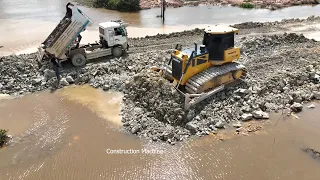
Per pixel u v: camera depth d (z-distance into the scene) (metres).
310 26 30.20
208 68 16.53
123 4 39.19
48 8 40.81
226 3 42.25
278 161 13.08
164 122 15.09
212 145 13.92
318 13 37.50
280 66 19.83
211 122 15.03
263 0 43.00
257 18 35.56
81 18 19.86
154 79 16.59
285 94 17.30
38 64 20.98
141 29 31.06
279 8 40.09
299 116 16.02
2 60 21.02
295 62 20.34
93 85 19.19
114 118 15.95
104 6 41.00
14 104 17.56
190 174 12.38
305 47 23.12
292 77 18.34
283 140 14.27
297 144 14.05
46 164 13.07
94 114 16.38
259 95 17.05
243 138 14.37
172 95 15.48
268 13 37.78
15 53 25.30
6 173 12.66
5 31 31.28
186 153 13.47
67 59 21.28
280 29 29.20
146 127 14.92
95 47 22.81
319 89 17.84
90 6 41.88
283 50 22.45
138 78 17.41
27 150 13.91
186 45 24.62
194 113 15.20
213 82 16.39
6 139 14.58
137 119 15.37
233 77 17.12
